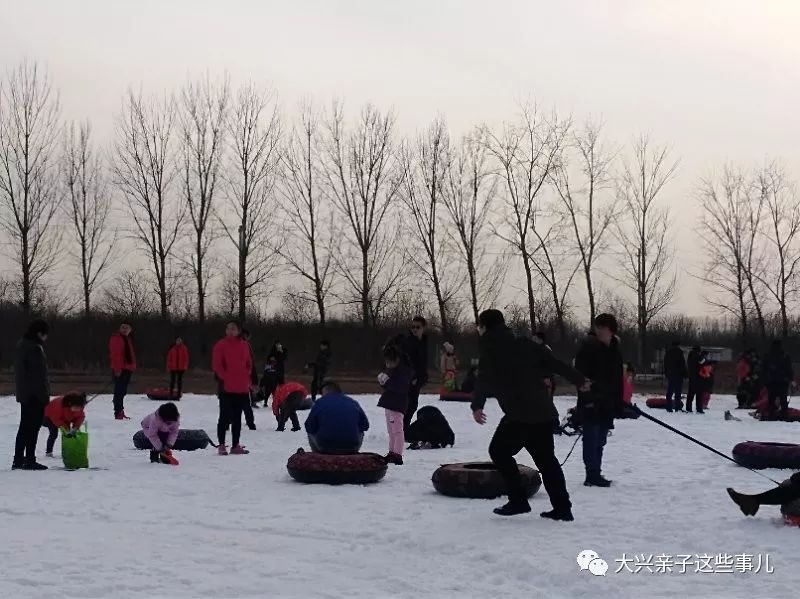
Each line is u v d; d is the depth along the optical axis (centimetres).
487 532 743
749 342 4697
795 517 752
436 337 4525
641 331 4481
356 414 1196
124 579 602
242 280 4428
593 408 998
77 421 1193
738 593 576
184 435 1367
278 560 660
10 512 841
